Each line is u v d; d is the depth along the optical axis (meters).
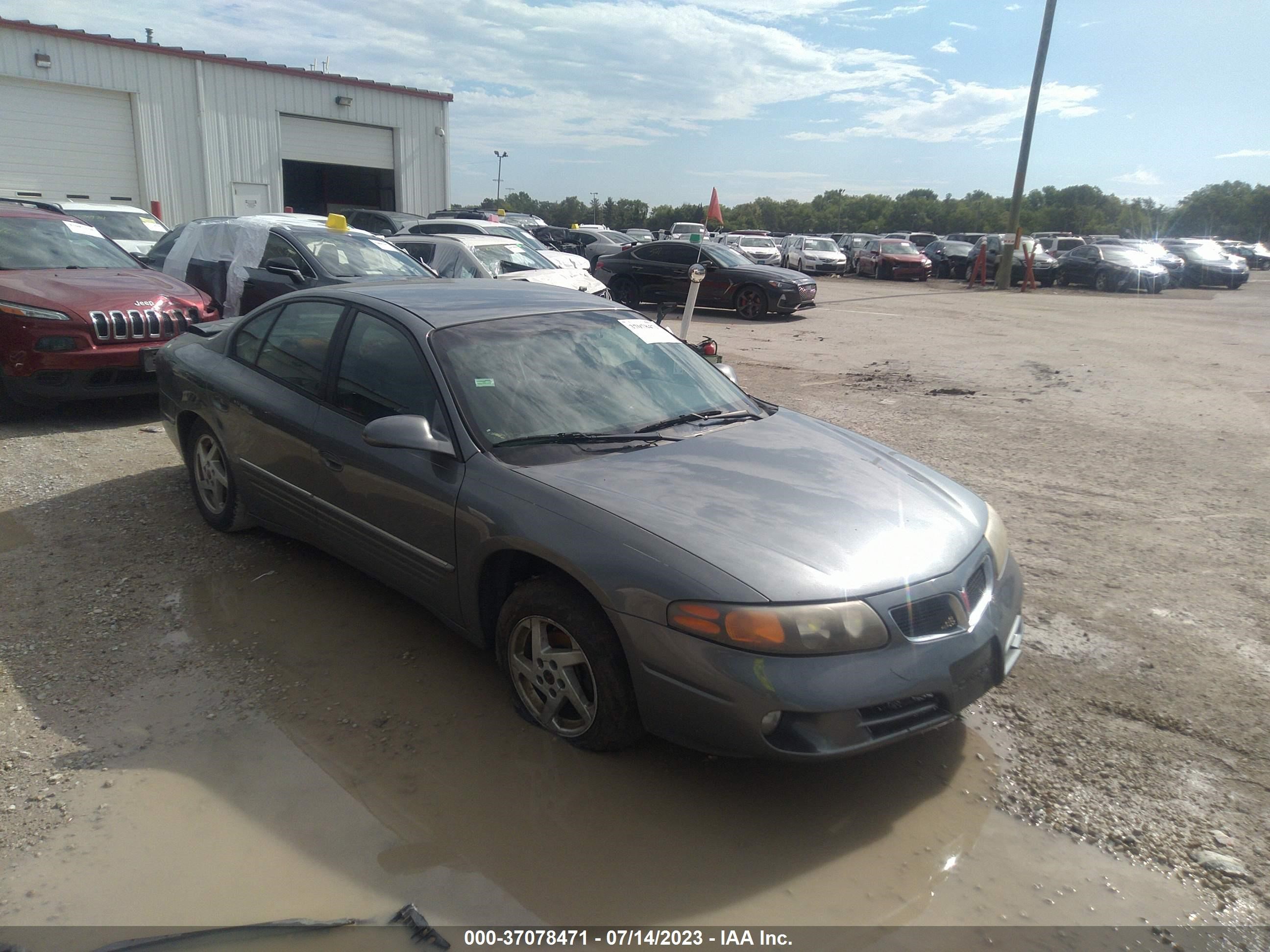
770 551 2.79
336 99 23.25
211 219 9.57
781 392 9.62
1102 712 3.49
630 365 4.01
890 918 2.43
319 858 2.56
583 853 2.63
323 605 4.14
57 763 2.94
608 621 2.89
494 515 3.12
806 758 2.60
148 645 3.72
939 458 7.04
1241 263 31.69
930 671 2.75
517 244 13.09
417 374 3.61
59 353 6.57
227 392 4.46
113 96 19.69
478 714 3.31
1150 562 5.02
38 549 4.63
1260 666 3.87
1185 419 8.59
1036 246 30.38
